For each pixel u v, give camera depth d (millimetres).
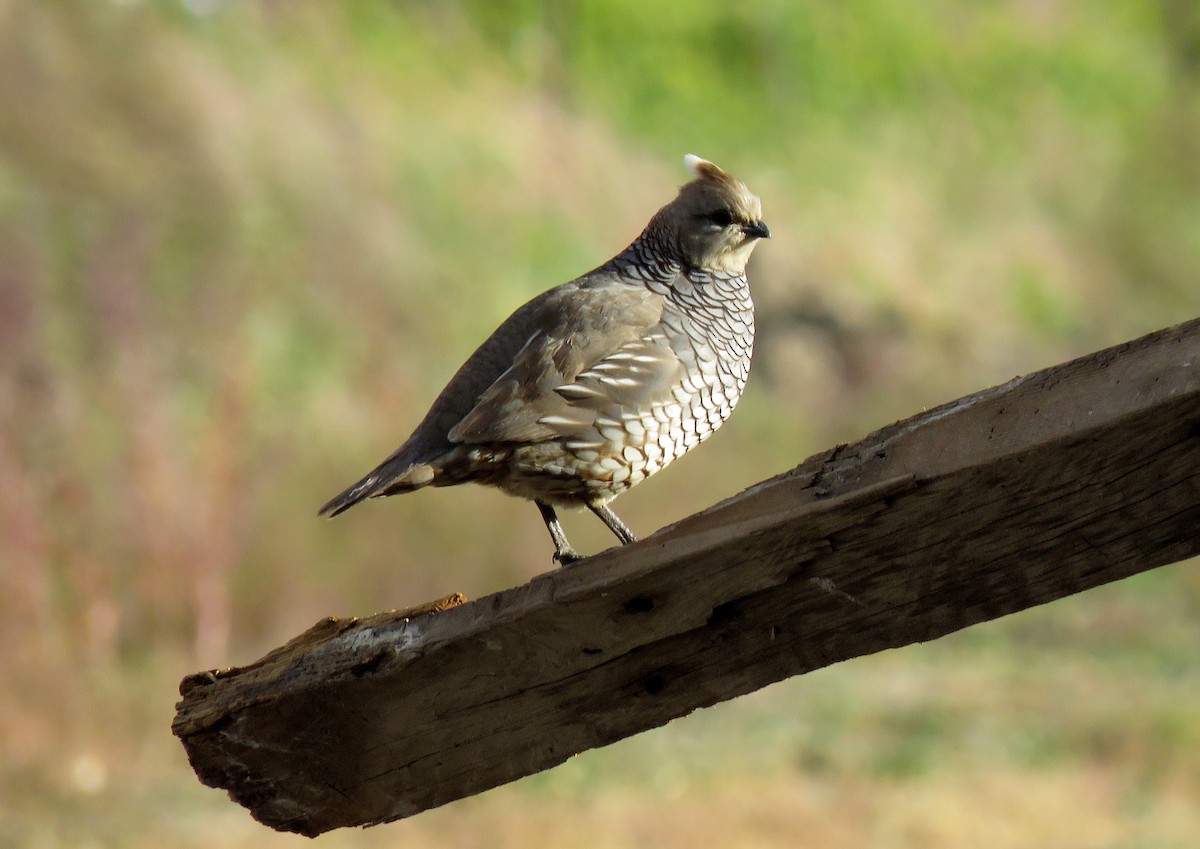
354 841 11461
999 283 31703
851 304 27688
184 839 11430
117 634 14734
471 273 23719
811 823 11781
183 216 21109
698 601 4383
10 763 12703
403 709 4684
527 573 16484
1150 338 3988
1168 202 37531
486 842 11445
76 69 22312
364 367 20172
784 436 22000
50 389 16016
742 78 33312
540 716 4621
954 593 4227
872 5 37312
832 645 4375
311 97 25031
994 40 39938
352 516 16234
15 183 19750
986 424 4098
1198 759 13367
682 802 12305
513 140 27281
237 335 19109
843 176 32562
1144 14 44375
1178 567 19891
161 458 15523
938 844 11344
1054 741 13828
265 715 4734
